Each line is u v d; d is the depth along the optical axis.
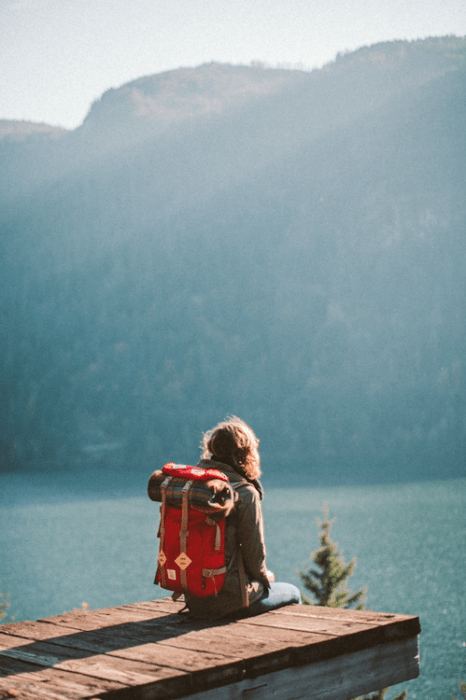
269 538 98.12
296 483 182.62
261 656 2.85
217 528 3.31
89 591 73.44
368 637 3.23
